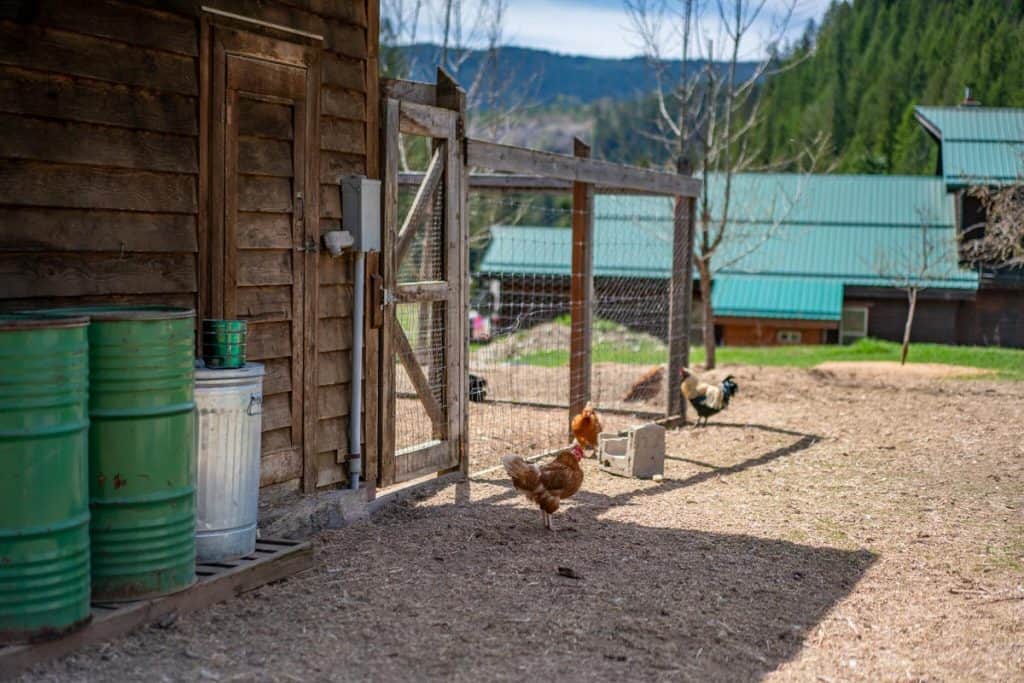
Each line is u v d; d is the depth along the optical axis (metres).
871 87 41.31
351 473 6.76
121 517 4.52
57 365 4.07
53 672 4.10
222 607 4.93
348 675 4.23
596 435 8.59
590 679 4.32
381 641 4.62
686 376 11.19
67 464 4.13
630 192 10.72
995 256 17.69
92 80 5.02
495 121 18.31
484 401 12.05
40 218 4.81
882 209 30.62
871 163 40.12
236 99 5.81
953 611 5.43
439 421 7.82
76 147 4.95
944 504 7.74
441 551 6.06
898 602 5.55
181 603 4.77
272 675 4.19
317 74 6.39
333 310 6.65
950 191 24.59
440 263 7.78
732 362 17.91
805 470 8.95
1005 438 10.45
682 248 11.42
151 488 4.57
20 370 3.97
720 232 16.27
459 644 4.62
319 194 6.47
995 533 6.95
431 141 7.85
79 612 4.25
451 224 7.78
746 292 28.50
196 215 5.59
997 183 18.08
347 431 6.80
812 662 4.67
